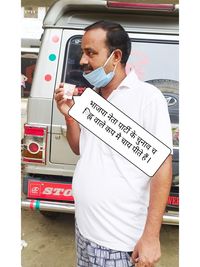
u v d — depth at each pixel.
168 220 2.48
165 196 1.37
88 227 1.51
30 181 2.61
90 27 1.48
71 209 2.55
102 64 1.46
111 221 1.45
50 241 2.96
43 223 3.26
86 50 1.48
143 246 1.36
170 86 2.55
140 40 2.55
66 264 2.67
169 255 2.79
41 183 2.60
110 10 2.61
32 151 2.61
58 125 2.56
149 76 2.56
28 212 3.47
